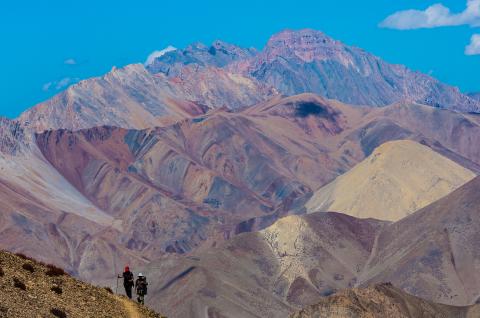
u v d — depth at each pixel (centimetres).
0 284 8456
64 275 9681
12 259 9369
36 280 9088
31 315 7969
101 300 9412
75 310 8644
